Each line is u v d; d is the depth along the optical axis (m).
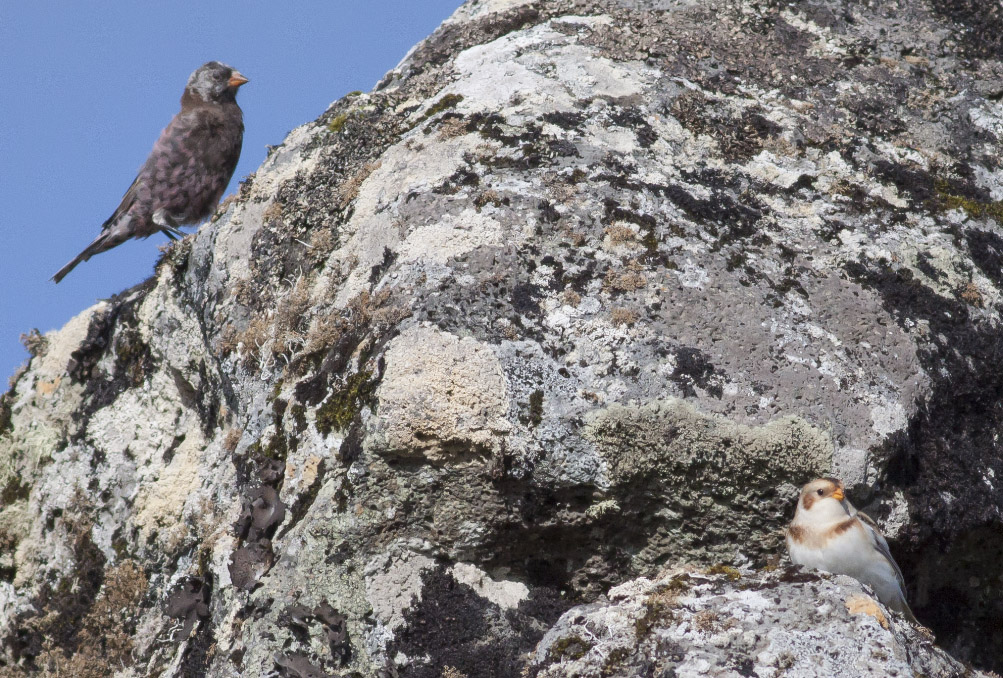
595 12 12.34
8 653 11.10
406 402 8.26
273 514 8.89
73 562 11.13
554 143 10.24
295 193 10.88
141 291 11.91
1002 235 10.47
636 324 8.85
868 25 12.38
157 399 11.33
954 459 8.95
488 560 8.55
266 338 10.15
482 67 11.48
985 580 9.16
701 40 11.80
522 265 9.13
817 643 7.16
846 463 8.47
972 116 11.63
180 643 9.71
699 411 8.43
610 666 7.27
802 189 10.41
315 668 8.29
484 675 8.20
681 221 9.68
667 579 7.79
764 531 8.59
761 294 9.23
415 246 9.41
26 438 11.72
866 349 9.09
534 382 8.45
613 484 8.30
